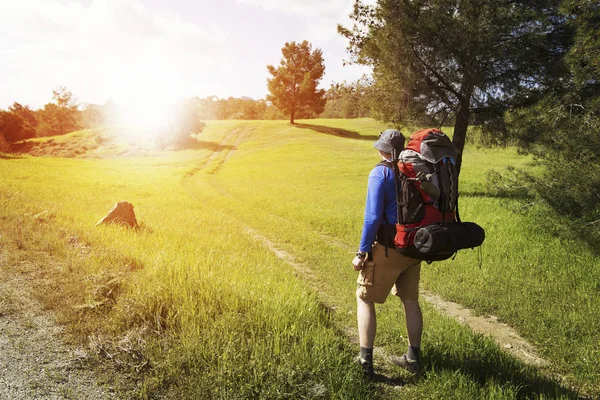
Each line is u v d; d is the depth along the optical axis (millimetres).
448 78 17578
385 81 19016
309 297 5027
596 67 9195
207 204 18875
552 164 9523
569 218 8602
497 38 15719
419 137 3131
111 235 7332
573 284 6523
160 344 3465
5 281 4617
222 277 5016
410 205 3021
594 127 8992
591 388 3656
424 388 3199
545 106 11641
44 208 9539
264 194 22500
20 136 95938
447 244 2861
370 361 3346
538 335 4801
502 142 18500
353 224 13031
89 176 27969
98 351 3357
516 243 9008
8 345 3377
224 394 2916
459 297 6164
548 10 15688
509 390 3084
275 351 3363
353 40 20219
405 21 16172
